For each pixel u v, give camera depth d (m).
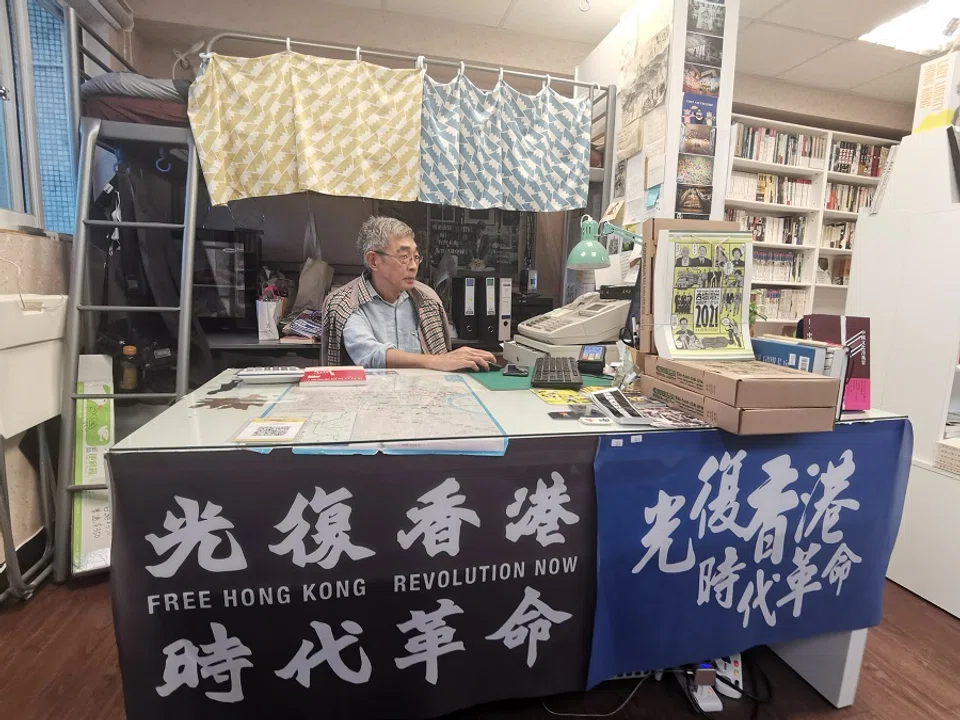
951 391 1.91
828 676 1.31
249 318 2.63
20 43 1.92
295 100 2.11
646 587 1.04
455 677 0.98
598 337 1.74
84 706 1.28
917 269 1.86
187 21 2.72
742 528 1.08
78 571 1.81
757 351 1.25
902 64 3.35
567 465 0.95
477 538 0.93
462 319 2.86
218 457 0.81
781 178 3.72
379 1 2.80
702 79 2.06
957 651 1.54
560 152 2.52
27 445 1.89
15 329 1.66
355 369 1.42
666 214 2.09
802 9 2.77
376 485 0.87
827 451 1.11
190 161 2.03
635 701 1.30
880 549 1.21
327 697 0.93
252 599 0.86
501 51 3.12
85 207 1.88
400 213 3.25
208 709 0.88
